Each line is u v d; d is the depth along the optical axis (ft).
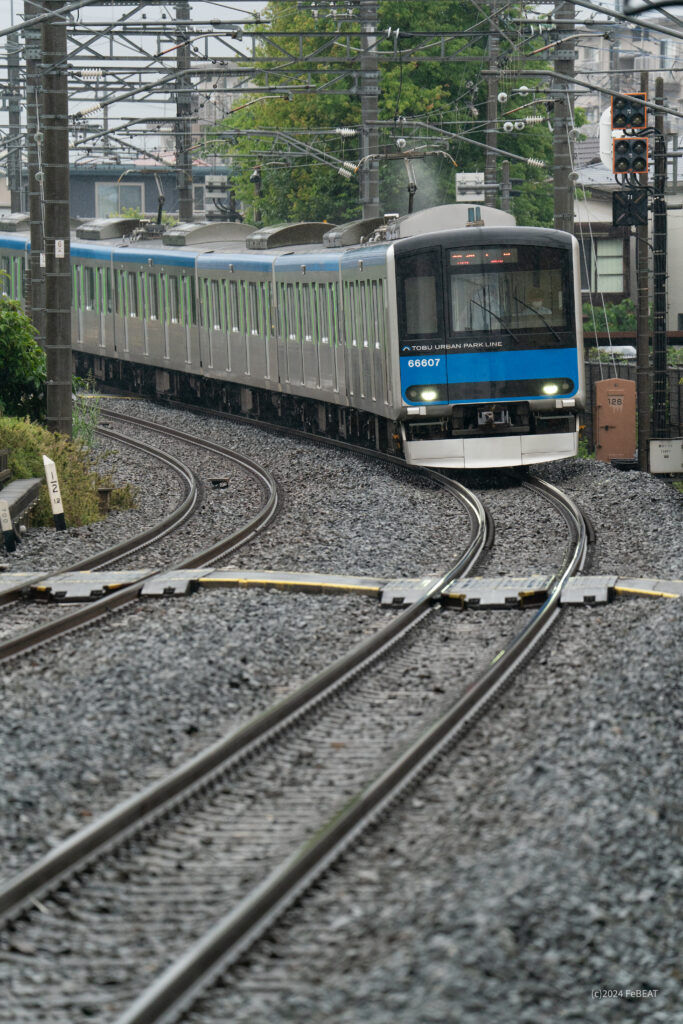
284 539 186.09
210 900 73.51
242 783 91.97
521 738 99.86
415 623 136.98
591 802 84.84
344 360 268.82
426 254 230.48
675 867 79.97
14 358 262.47
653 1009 66.85
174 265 374.84
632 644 121.08
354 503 212.64
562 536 183.11
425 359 230.89
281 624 134.92
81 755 95.30
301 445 295.07
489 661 121.80
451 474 250.98
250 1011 62.18
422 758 94.22
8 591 152.05
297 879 74.38
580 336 234.17
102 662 120.67
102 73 310.04
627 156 231.91
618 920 72.90
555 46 296.92
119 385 443.73
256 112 609.83
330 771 94.17
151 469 266.16
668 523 191.72
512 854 76.79
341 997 62.69
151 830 82.99
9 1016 62.23
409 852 79.10
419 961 65.05
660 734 98.48
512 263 231.09
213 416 366.22
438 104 556.92
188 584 153.28
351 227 277.85
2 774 91.04
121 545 182.91
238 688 114.32
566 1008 64.69
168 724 103.40
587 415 376.27
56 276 244.42
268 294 318.86
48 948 68.69
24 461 220.84
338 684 113.91
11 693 111.96
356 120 589.32
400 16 557.33
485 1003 62.80
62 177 241.76
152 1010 60.70
